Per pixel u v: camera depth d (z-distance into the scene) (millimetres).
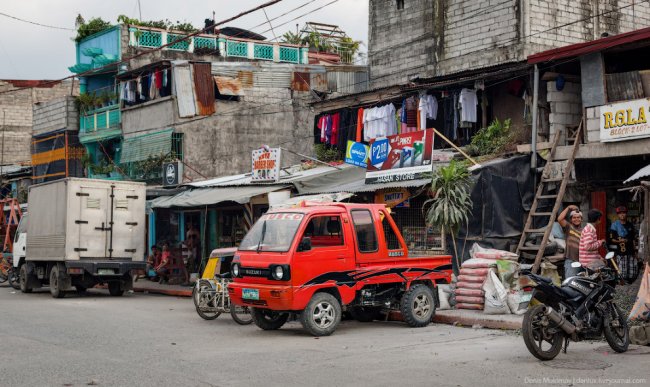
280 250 11758
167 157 29859
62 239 19906
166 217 29766
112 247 20484
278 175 21547
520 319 12492
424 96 21000
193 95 30500
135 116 32375
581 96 18672
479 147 19359
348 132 24312
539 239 17000
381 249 12750
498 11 23703
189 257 25359
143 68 31281
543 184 17406
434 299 13266
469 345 10547
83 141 35375
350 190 19297
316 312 11812
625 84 16625
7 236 26812
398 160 18578
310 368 8805
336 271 12047
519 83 19953
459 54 25141
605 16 24531
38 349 10492
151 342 11227
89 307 17188
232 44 36125
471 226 16938
